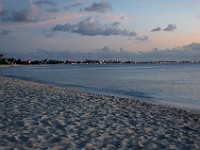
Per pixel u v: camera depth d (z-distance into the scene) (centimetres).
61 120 909
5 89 1886
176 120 1080
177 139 770
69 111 1096
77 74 6631
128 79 4516
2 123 834
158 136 788
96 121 931
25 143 648
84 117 991
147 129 868
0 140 663
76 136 727
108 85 3291
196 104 1792
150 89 2805
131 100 1681
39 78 4775
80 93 1923
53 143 657
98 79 4553
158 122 1001
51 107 1172
